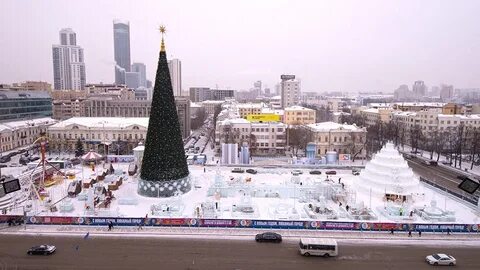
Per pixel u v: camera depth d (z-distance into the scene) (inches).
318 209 2490.2
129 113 7180.1
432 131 5944.9
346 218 2393.0
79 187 2987.2
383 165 2871.6
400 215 2420.0
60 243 1985.7
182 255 1845.5
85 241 2017.7
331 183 2987.2
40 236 2085.4
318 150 4992.6
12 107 6333.7
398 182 2765.7
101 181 3351.4
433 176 3870.6
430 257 1784.0
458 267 1744.6
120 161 4335.6
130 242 2010.3
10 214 2373.3
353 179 3452.3
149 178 2817.4
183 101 6924.2
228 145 4234.7
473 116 6422.2
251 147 5295.3
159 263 1750.7
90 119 5659.5
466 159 4916.3
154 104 2810.0
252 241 2042.3
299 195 2893.7
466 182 2262.6
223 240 2052.2
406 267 1736.0
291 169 4042.8
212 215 2390.5
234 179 3267.7
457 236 2133.4
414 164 4630.9
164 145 2797.7
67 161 4094.5
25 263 1734.7
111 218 2240.4
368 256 1854.1
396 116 7229.3
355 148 4923.7
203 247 1948.8
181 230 2193.7
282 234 2148.1
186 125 7096.5
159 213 2421.3
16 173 3656.5
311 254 1847.9
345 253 1888.5
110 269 1683.1
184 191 2896.2
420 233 2139.5
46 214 2444.6
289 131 5462.6
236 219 2230.6
